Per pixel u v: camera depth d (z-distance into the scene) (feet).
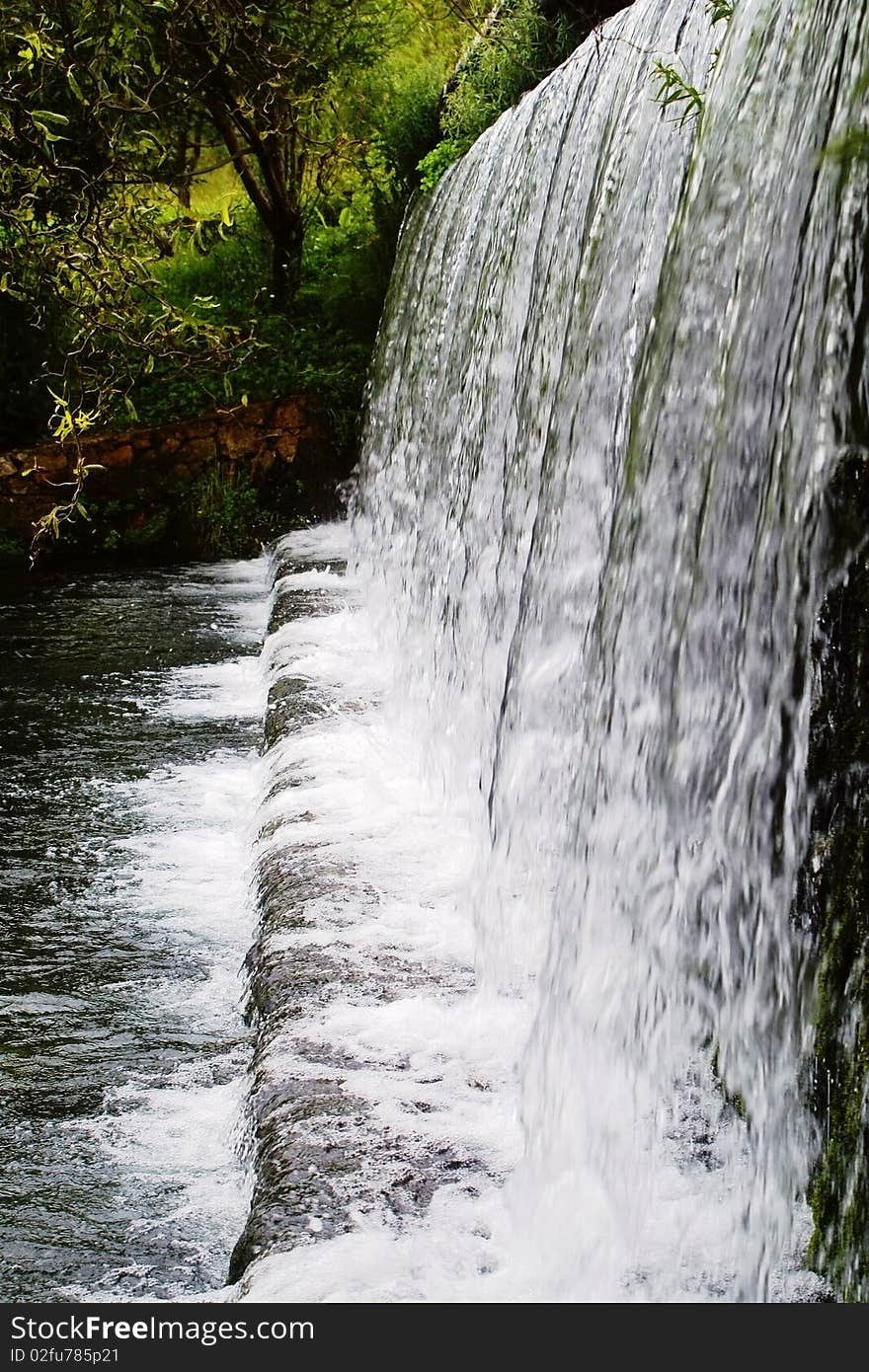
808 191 9.23
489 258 27.45
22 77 16.34
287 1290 9.09
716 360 10.73
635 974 11.19
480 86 40.47
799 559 8.78
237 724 28.43
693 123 13.93
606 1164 10.71
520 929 14.62
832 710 8.75
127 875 19.74
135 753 26.35
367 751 21.65
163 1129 13.09
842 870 8.68
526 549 20.21
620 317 15.88
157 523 54.13
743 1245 9.63
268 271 62.64
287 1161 10.69
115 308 17.26
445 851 17.54
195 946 17.22
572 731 16.01
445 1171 10.55
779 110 10.10
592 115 19.43
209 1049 14.56
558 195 21.04
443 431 30.27
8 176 16.22
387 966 14.08
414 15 50.47
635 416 12.59
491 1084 11.85
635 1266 9.52
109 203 17.16
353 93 52.01
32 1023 15.31
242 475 54.90
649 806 11.27
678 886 10.64
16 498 52.39
